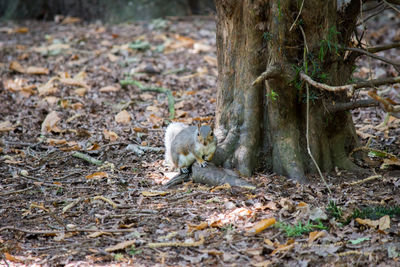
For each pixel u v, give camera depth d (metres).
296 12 9.82
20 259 8.04
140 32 23.44
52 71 19.02
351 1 10.49
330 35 10.00
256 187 10.21
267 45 10.41
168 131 11.85
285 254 7.94
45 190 10.67
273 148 10.83
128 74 18.45
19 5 26.44
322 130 10.82
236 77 10.91
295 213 9.13
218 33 11.05
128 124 14.65
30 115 15.22
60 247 8.42
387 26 23.45
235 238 8.49
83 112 15.55
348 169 11.02
